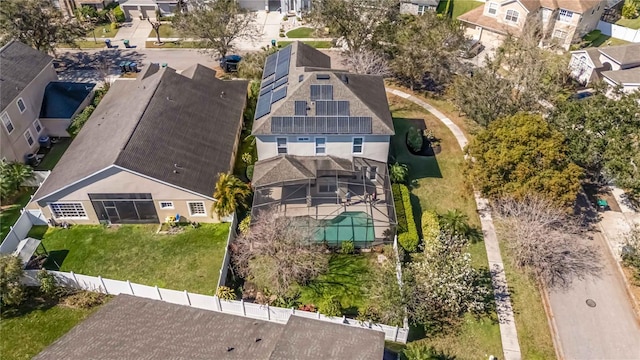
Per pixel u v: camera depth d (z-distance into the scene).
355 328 23.52
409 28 49.41
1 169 37.25
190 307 25.67
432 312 28.41
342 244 32.38
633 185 31.72
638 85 47.19
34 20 52.22
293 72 38.84
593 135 33.78
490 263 32.06
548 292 30.12
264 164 36.56
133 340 23.06
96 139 37.41
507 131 33.06
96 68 57.59
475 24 62.25
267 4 70.94
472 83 41.12
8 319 29.12
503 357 26.62
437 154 42.19
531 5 58.78
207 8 57.56
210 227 35.25
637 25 65.31
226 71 56.41
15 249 33.16
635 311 29.12
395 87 52.28
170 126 37.38
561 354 26.89
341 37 54.59
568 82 52.47
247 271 30.72
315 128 34.97
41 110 45.19
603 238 33.81
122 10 69.00
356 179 37.19
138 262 32.59
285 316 28.22
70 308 29.78
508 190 31.94
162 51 61.59
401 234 32.47
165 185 33.16
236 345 22.88
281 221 31.45
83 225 35.62
